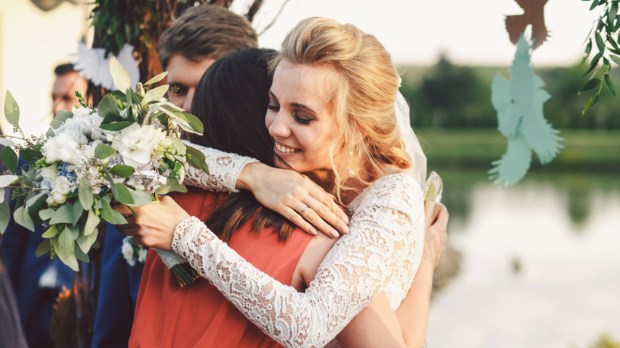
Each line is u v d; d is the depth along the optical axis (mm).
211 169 1733
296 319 1515
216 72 1823
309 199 1652
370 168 1825
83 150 1535
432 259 1968
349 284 1557
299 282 1631
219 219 1686
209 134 1810
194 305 1640
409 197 1689
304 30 1683
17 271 3094
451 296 10312
